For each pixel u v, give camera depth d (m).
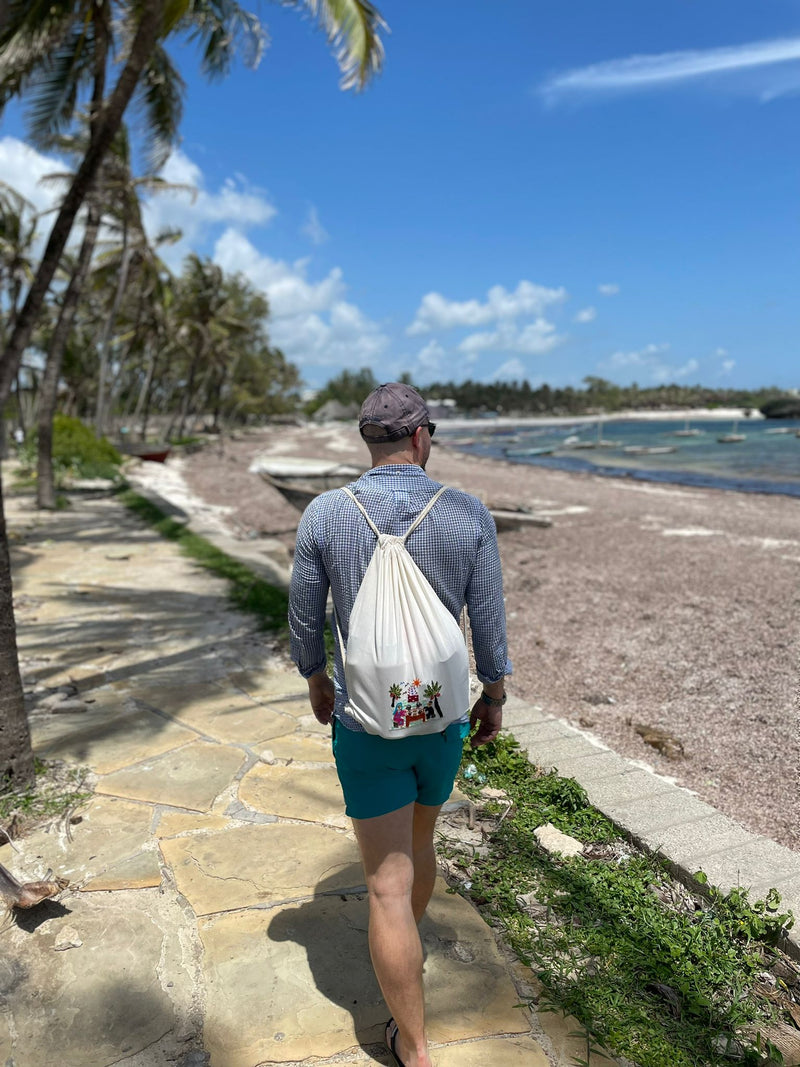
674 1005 2.24
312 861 2.97
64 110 12.95
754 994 2.34
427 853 2.12
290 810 3.38
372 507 1.84
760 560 10.45
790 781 4.08
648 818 3.26
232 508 17.55
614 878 2.85
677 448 43.69
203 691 4.96
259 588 7.86
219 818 3.31
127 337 39.12
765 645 6.59
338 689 1.86
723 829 3.17
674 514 15.50
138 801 3.46
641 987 2.31
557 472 28.73
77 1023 2.17
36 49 10.46
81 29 11.71
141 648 5.96
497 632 1.93
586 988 2.28
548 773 3.72
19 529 12.63
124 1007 2.22
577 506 16.91
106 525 13.43
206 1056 2.05
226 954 2.44
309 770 3.78
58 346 15.54
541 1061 2.02
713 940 2.52
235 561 9.54
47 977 2.35
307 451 42.16
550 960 2.40
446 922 2.60
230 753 3.99
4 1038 2.12
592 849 3.13
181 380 66.69
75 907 2.68
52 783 3.64
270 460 13.20
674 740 4.68
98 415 26.62
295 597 1.93
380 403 1.94
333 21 7.59
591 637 7.05
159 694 4.91
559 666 6.25
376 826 1.84
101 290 35.38
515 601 8.55
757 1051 2.08
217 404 65.62
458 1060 2.01
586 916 2.62
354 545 1.82
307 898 2.73
